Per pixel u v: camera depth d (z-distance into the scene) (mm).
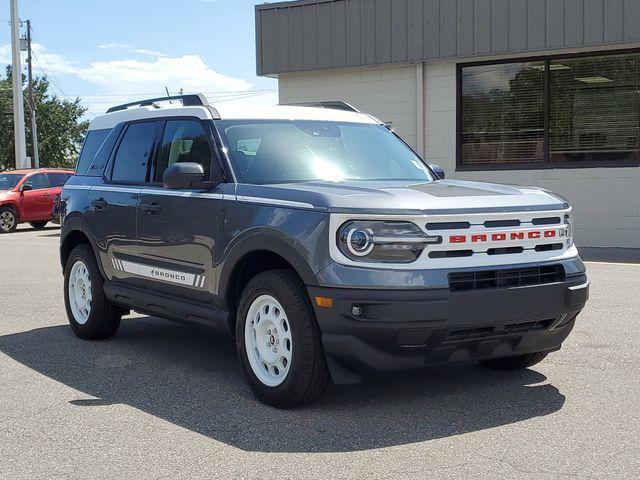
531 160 15469
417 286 4609
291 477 4004
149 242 6379
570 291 5105
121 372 6230
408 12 15828
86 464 4246
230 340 7406
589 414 4961
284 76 17672
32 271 12711
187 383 5875
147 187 6555
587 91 14875
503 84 15609
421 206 4762
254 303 5277
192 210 5855
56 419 5031
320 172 5879
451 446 4422
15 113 28766
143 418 5031
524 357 5797
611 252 13898
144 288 6574
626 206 14516
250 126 6098
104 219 7004
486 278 4824
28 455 4395
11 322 8398
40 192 23219
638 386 5562
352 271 4664
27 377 6105
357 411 5090
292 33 17078
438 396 5402
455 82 15914
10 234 21672
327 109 6770
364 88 16844
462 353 4914
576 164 14922
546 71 15156
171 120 6535
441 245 4734
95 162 7562
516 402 5242
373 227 4691
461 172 16047
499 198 5121
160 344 7258
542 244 5121
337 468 4113
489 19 15031
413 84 16312
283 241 4980
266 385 5215
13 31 28531
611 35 13992
